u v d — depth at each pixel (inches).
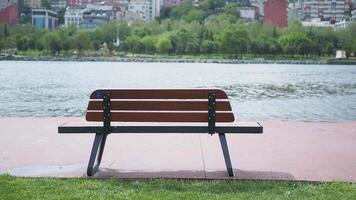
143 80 2038.6
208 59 6215.6
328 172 249.6
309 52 6343.5
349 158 283.9
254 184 220.4
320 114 764.6
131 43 6560.0
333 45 6407.5
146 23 7298.2
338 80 2233.0
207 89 231.9
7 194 199.9
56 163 266.8
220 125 234.5
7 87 1437.0
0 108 821.9
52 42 6461.6
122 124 244.4
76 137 350.6
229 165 237.3
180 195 201.0
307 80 2175.2
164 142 331.9
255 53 6353.3
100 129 234.2
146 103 233.6
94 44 6653.5
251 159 279.4
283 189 213.8
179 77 2367.1
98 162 251.3
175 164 264.7
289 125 415.8
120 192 205.2
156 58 6338.6
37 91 1267.2
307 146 320.8
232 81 1969.7
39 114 730.2
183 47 6392.7
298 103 950.4
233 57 6328.7
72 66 4288.9
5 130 380.8
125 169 251.8
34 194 201.0
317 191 209.5
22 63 5103.3
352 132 379.9
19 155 288.2
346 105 921.5
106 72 2989.7
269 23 6978.4
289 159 280.2
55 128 391.2
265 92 1285.7
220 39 6382.9
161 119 234.1
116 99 234.1
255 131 230.7
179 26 6879.9
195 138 348.2
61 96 1098.7
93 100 234.7
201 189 212.5
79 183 219.5
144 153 294.8
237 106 860.6
